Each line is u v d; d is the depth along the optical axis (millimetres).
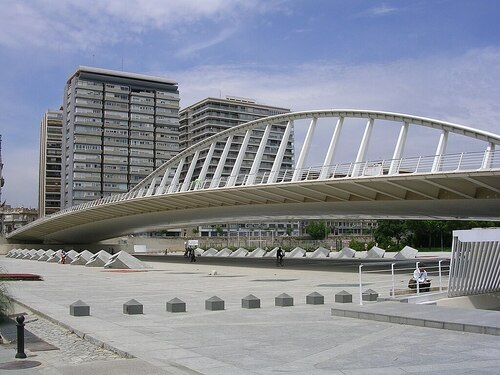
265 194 48812
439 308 15602
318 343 11320
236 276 37000
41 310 16797
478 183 32812
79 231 90375
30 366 9344
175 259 71500
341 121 46344
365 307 16016
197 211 62062
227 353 10312
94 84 156875
